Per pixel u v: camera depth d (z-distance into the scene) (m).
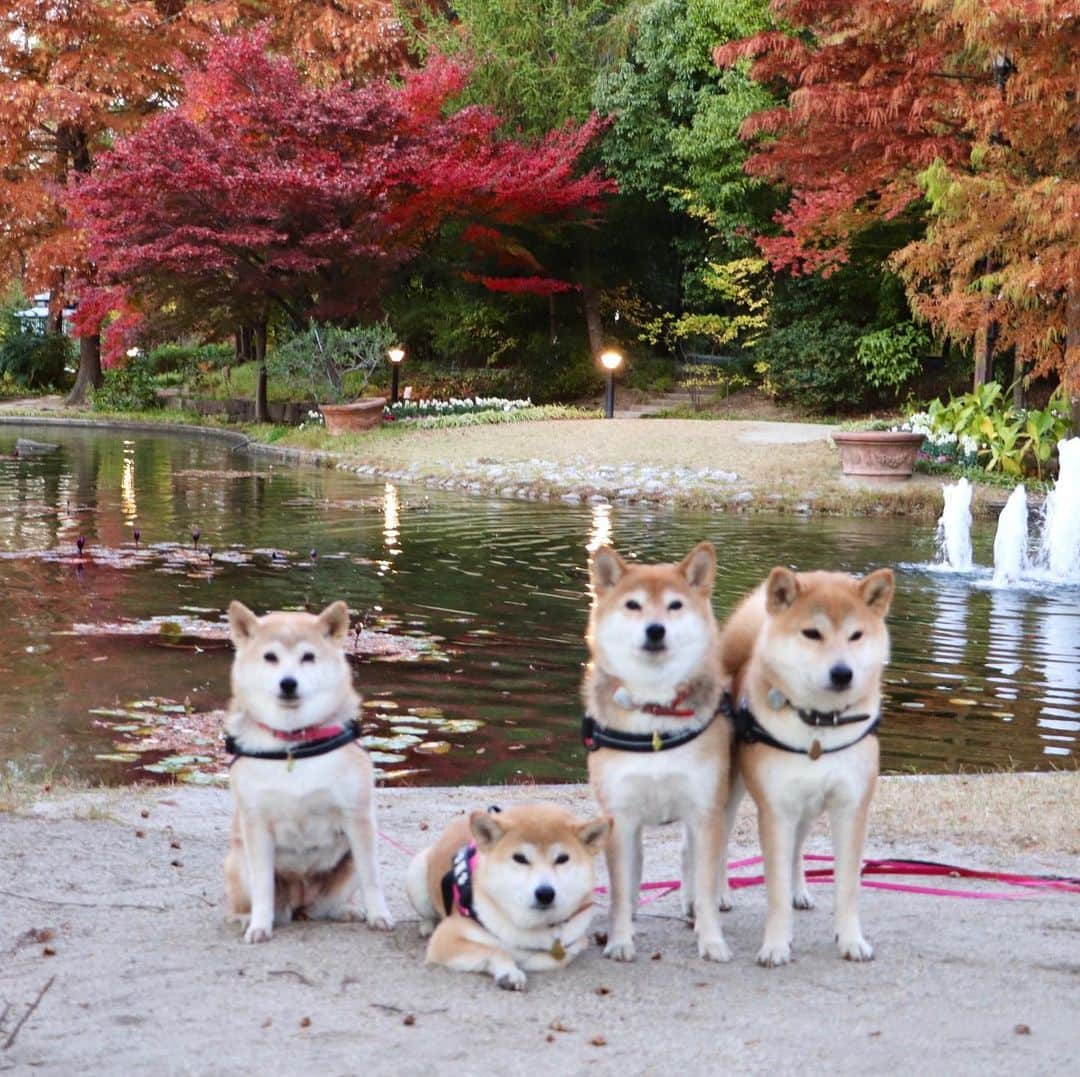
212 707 9.50
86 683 10.13
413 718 9.35
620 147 39.53
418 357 46.12
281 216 36.50
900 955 4.45
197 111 40.59
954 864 5.80
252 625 4.68
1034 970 4.29
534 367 42.41
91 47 46.50
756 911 5.12
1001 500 22.62
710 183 36.97
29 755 8.24
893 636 12.41
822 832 6.53
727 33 36.12
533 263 41.62
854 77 28.14
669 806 4.44
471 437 31.97
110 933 4.69
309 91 38.03
